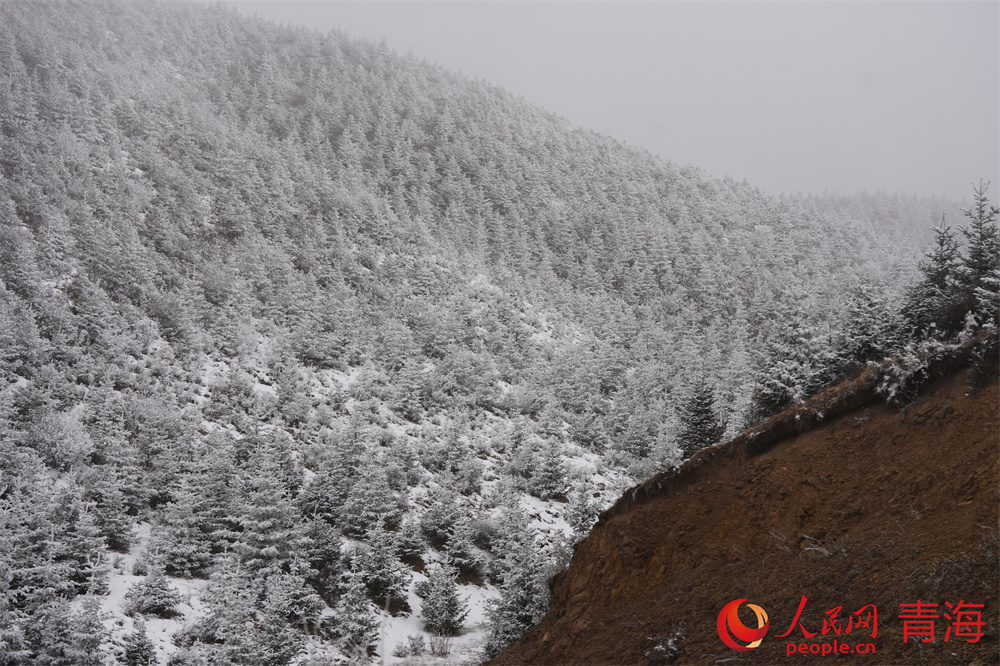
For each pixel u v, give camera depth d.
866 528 6.77
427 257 78.62
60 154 65.50
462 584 27.94
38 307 38.81
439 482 35.00
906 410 8.02
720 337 67.69
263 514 23.19
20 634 14.45
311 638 19.34
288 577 20.45
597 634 8.71
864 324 14.74
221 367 43.50
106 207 57.66
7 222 47.91
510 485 35.38
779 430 9.56
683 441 19.53
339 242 72.50
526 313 72.81
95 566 18.73
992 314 11.44
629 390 55.12
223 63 136.75
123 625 17.33
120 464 26.27
